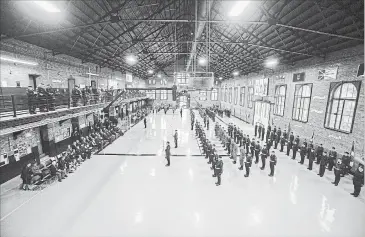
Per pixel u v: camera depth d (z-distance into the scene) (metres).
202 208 8.38
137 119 31.23
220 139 19.47
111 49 20.58
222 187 10.19
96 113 21.89
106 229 7.12
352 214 8.02
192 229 7.16
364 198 9.17
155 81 47.88
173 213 8.05
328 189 10.01
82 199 9.02
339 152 12.26
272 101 21.14
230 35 19.78
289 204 8.69
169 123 29.84
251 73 27.75
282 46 15.36
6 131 8.21
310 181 10.88
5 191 9.74
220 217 7.81
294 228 7.23
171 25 23.67
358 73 10.88
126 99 28.19
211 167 12.52
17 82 11.73
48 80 14.41
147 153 15.75
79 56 18.08
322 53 13.30
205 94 49.62
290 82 17.70
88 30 13.85
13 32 10.52
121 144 18.36
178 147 17.48
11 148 11.23
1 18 9.08
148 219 7.67
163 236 6.83
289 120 17.83
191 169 12.54
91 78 21.61
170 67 46.53
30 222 7.44
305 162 13.80
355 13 8.63
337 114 12.62
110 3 12.30
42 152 14.04
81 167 12.82
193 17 19.80
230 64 29.06
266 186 10.31
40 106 10.70
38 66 13.38
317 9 9.62
